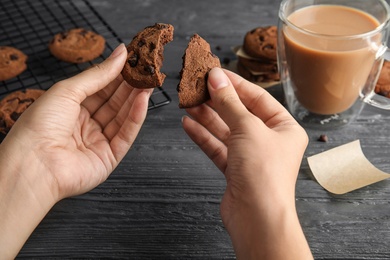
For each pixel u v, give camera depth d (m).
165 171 0.50
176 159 0.51
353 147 0.50
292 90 0.55
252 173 0.37
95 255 0.43
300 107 0.56
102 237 0.44
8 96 0.56
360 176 0.48
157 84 0.41
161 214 0.46
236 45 0.64
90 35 0.63
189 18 0.68
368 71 0.52
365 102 0.56
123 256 0.43
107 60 0.42
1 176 0.41
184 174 0.49
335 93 0.53
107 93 0.48
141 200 0.47
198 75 0.42
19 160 0.42
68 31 0.64
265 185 0.37
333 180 0.48
